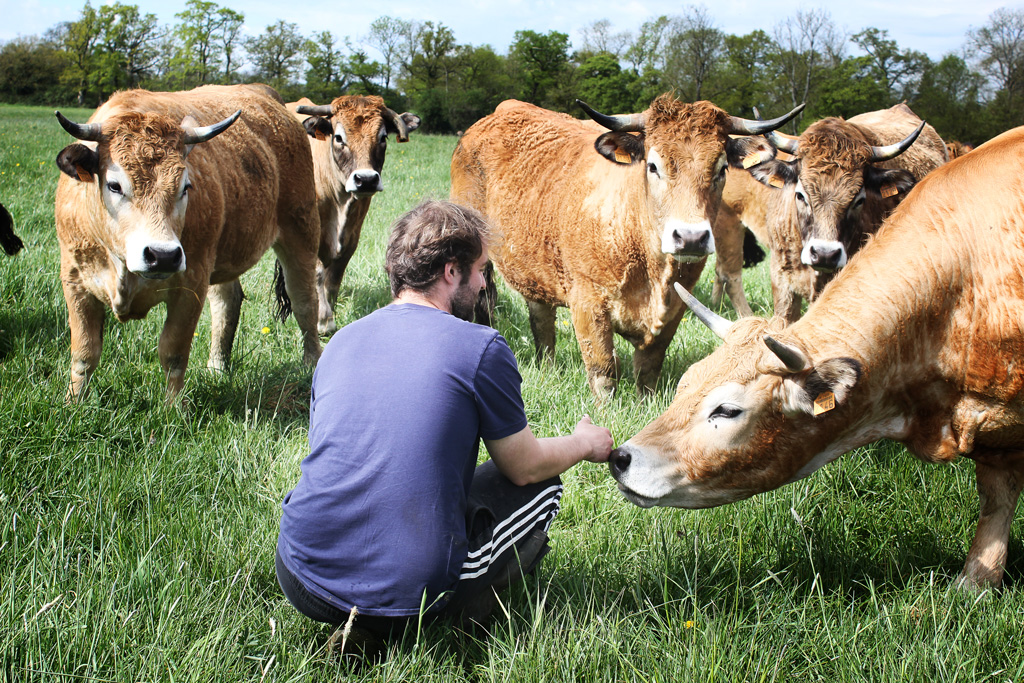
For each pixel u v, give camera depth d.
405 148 27.31
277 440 4.16
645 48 86.81
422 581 2.29
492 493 2.64
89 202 4.21
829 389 2.78
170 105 5.08
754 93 69.94
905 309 3.01
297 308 6.07
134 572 2.66
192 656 2.32
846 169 5.64
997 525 3.12
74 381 4.44
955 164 3.24
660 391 5.41
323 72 91.75
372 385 2.36
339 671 2.39
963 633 2.59
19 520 3.02
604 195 5.13
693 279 5.11
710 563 3.04
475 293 2.65
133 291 4.42
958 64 60.31
